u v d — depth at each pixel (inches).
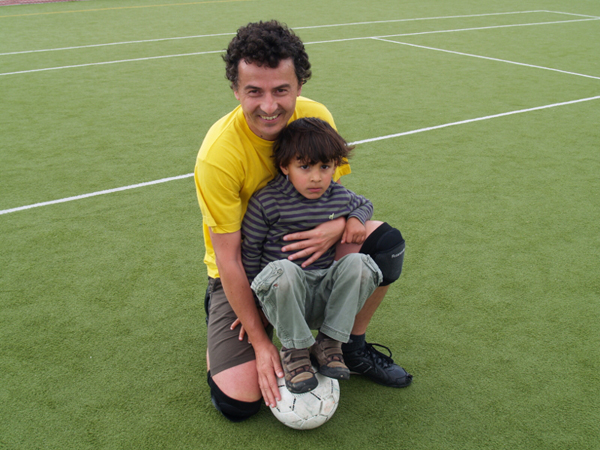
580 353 96.7
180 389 88.1
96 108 247.8
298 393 76.5
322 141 73.1
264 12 561.9
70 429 79.7
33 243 133.0
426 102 261.3
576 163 188.9
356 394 87.4
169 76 309.3
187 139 209.2
